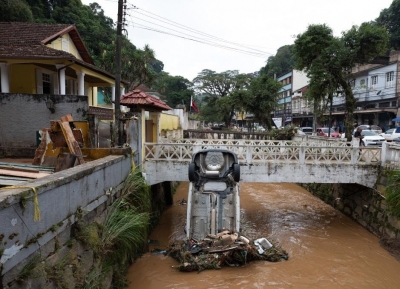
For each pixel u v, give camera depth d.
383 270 9.17
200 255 9.18
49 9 31.14
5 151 11.40
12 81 14.12
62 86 13.12
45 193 4.56
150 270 8.80
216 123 63.91
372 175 12.34
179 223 13.12
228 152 10.98
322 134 29.88
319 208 15.44
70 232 5.50
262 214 14.43
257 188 19.62
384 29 17.23
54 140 9.05
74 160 7.88
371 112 31.08
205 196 10.34
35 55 12.04
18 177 6.27
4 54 11.99
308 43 18.08
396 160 11.22
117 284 7.34
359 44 17.23
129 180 9.27
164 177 12.38
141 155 11.97
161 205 14.52
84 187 6.07
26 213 4.09
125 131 11.49
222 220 9.89
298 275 8.80
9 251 3.72
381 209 11.49
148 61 29.45
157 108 14.26
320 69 17.69
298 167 12.46
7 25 16.34
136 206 9.28
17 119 11.35
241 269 9.04
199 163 11.16
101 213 7.16
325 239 11.48
